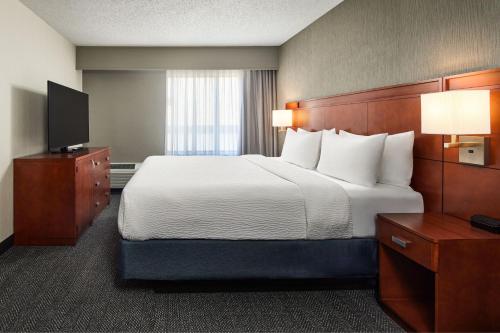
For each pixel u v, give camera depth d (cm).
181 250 248
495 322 189
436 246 184
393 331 204
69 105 438
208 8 404
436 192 254
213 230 248
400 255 240
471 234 194
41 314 220
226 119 628
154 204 247
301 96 508
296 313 225
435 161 254
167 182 266
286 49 562
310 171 360
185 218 247
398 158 275
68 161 350
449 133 207
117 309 227
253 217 250
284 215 252
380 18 321
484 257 187
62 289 255
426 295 241
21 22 376
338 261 254
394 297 239
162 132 630
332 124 409
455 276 186
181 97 623
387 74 313
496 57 209
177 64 583
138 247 247
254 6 400
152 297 244
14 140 356
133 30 484
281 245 252
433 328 199
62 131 414
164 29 482
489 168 212
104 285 262
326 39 429
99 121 620
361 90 346
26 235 350
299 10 416
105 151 489
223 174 317
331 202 253
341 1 388
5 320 212
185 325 209
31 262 307
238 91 626
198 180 278
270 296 248
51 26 460
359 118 351
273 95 618
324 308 231
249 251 251
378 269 250
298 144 399
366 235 255
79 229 365
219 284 266
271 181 275
